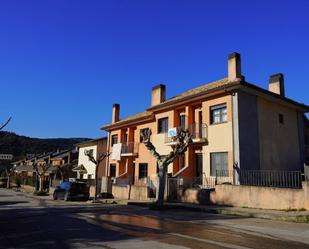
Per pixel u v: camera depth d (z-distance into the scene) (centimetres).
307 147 3225
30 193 4844
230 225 1363
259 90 2595
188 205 2206
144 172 3628
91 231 1186
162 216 1711
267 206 1912
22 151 11725
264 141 2666
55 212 1941
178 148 2233
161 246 909
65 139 13688
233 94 2536
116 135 4372
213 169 2636
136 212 1945
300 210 1756
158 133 3359
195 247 895
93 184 3916
